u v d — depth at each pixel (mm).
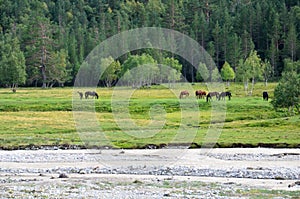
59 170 74312
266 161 82188
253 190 58000
